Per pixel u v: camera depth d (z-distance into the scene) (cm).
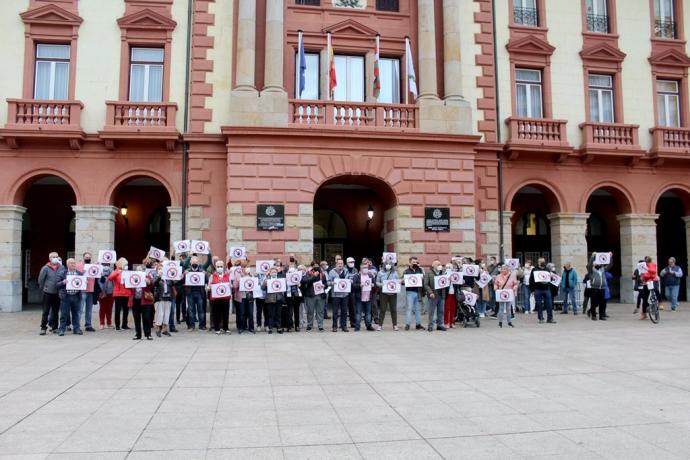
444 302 1614
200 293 1544
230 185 1916
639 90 2431
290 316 1519
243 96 1942
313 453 539
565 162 2311
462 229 2036
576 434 598
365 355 1107
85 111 2030
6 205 1973
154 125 2014
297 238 1927
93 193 2008
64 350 1151
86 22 2069
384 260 1702
